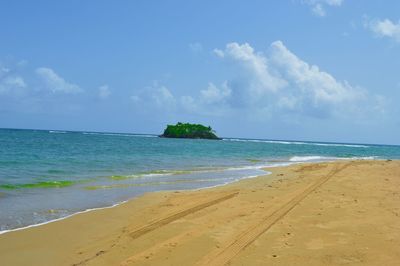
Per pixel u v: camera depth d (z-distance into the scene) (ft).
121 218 36.29
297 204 41.16
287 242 27.53
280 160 137.69
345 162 112.78
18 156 104.27
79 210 39.27
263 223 33.06
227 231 30.71
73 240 28.99
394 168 88.17
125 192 51.78
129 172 76.79
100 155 122.72
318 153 230.07
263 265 23.20
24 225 32.60
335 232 29.89
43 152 125.39
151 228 32.42
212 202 43.78
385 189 52.24
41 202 42.42
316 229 30.81
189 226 32.83
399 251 25.40
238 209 39.50
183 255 25.23
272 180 67.72
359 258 24.12
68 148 156.66
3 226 31.94
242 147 271.28
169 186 59.31
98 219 35.60
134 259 24.64
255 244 27.20
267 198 45.73
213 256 24.94
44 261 24.44
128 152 147.64
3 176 62.03
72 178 63.62
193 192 51.62
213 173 80.59
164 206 41.70
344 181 61.36
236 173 81.66
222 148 231.50
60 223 33.78
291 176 74.74
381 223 32.55
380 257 24.29
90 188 53.93
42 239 28.96
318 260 23.84
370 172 77.61
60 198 45.34
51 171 72.02
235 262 23.81
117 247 27.14
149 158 118.52
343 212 36.94
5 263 23.93
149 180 65.82
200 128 472.85
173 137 465.06
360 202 42.14
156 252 25.95
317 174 73.82
